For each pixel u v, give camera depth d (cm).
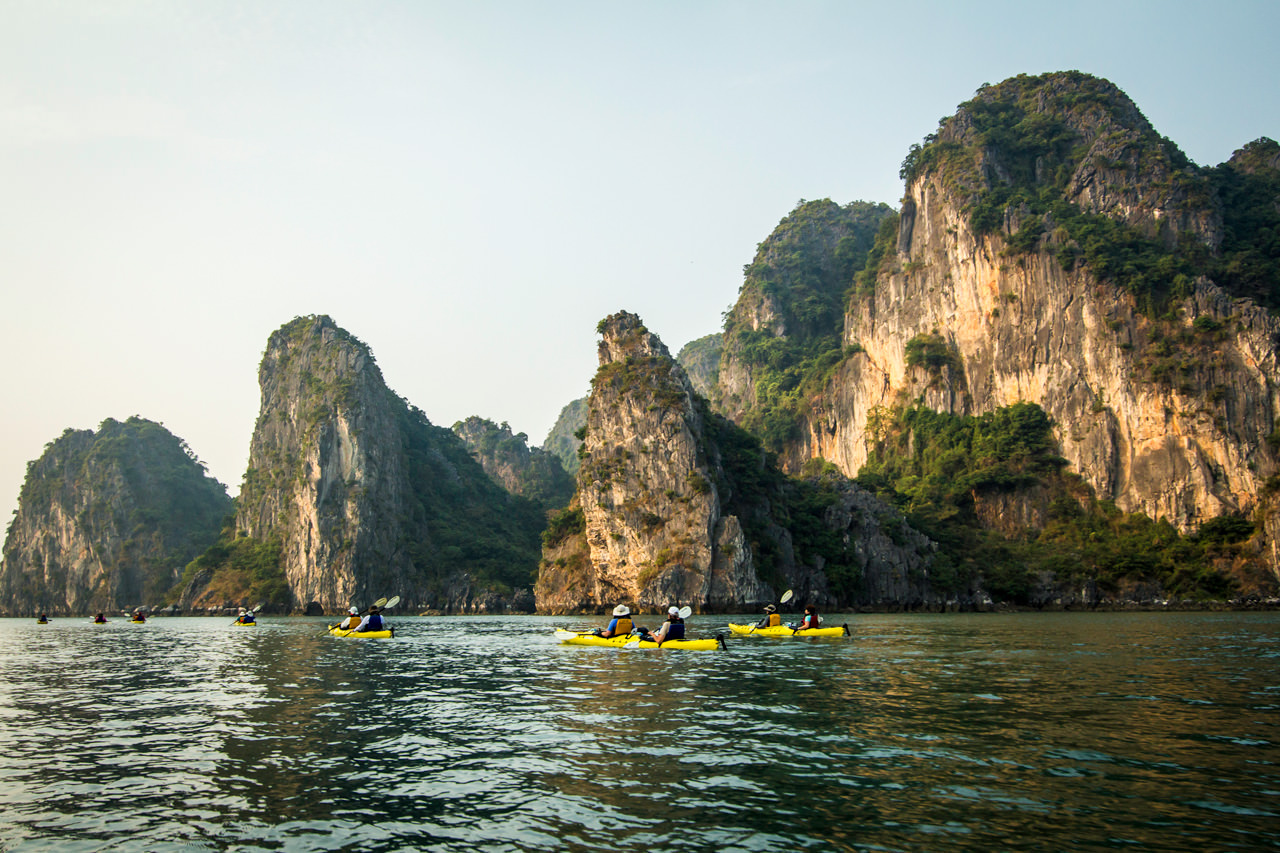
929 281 13425
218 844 1067
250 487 14850
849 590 9969
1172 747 1525
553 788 1295
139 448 17225
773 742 1593
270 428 15012
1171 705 2000
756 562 9075
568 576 10006
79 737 1752
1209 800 1188
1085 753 1479
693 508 8725
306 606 12850
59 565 16512
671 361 9775
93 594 15700
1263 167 12900
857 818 1127
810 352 16862
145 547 15950
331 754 1555
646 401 9262
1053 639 4334
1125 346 10881
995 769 1370
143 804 1241
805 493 10875
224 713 2047
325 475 13350
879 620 7031
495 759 1491
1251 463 9900
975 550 10706
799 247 18750
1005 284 12262
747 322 18050
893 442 13288
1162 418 10500
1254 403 10062
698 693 2245
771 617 4853
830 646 3828
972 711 1919
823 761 1438
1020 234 11975
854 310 15175
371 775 1393
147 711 2097
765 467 10275
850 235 18962
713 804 1199
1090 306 11319
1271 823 1087
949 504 11456
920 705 2014
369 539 13150
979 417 12200
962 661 3086
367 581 12962
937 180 13538
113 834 1109
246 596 13012
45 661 3716
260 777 1391
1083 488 11031
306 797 1270
